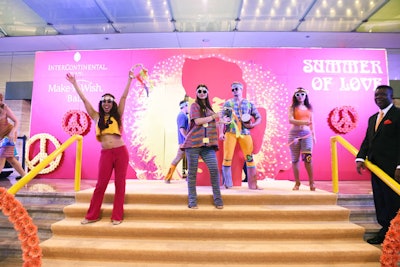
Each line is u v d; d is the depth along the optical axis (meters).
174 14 6.71
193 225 2.93
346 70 5.60
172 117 5.59
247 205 3.36
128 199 3.42
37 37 7.79
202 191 3.72
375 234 2.93
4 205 2.21
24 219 2.21
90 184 4.62
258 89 5.51
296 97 3.95
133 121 5.61
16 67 8.84
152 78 5.66
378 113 2.94
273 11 6.52
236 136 4.03
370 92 5.58
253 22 7.02
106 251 2.60
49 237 3.04
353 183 4.95
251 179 3.98
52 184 4.59
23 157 6.11
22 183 2.52
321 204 3.42
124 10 6.57
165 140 5.56
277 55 5.59
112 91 5.69
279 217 3.08
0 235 3.10
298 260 2.55
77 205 3.33
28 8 6.50
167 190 3.78
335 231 2.84
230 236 2.82
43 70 5.82
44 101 5.76
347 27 7.20
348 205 3.44
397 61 8.34
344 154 5.47
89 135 5.62
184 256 2.56
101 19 6.96
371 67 5.62
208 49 5.61
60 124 5.70
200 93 3.35
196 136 3.23
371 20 6.85
